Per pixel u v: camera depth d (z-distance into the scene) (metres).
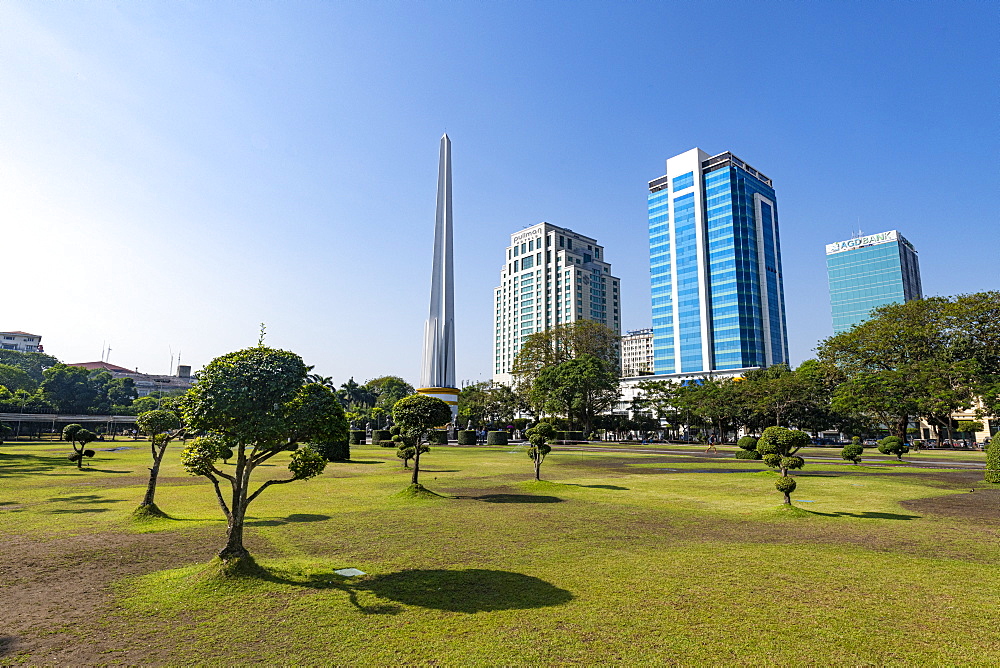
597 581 8.21
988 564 9.37
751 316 109.12
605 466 32.22
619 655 5.67
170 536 11.22
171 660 5.55
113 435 74.81
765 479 24.48
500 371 166.38
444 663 5.47
